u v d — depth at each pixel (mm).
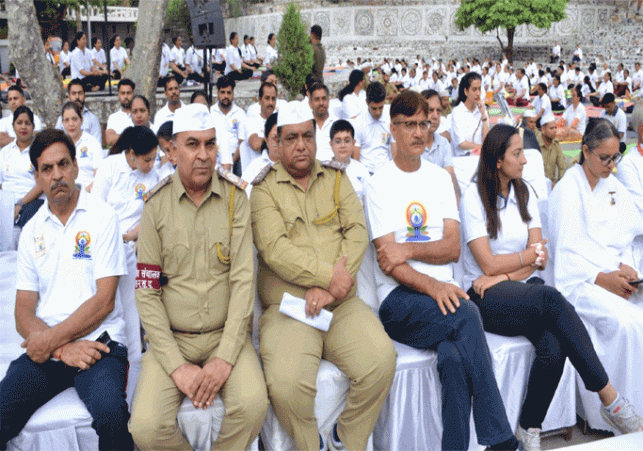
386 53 37969
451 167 5133
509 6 31734
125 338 2773
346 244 2865
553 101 22469
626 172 3967
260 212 2803
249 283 2613
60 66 16500
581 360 2744
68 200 2697
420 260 2973
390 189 3057
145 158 4141
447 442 2607
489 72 28141
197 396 2379
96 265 2660
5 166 5316
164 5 9125
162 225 2586
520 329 2902
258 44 40281
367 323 2695
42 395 2467
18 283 2691
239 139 6871
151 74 9273
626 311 3033
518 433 2910
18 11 8336
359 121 5930
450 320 2695
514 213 3209
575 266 3287
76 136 5395
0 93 11359
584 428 3154
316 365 2584
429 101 4957
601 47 36156
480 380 2611
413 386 2793
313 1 38781
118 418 2359
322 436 2705
